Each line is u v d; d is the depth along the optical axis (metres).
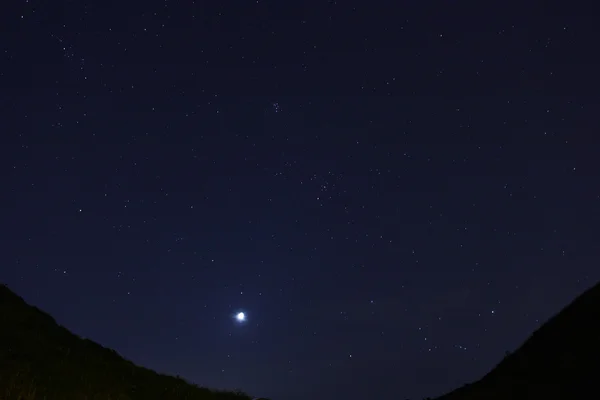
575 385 16.23
